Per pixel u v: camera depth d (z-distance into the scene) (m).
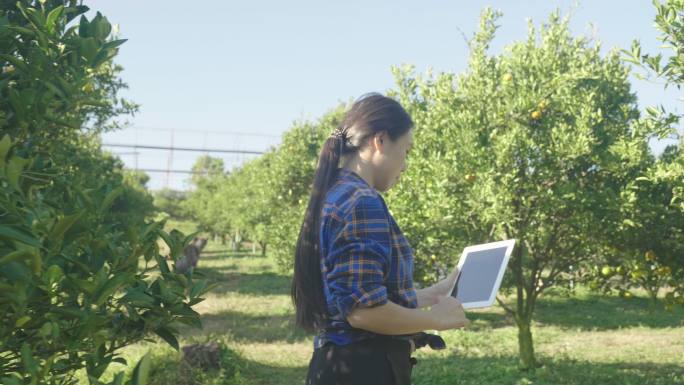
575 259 9.41
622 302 18.28
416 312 2.00
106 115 11.74
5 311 2.25
